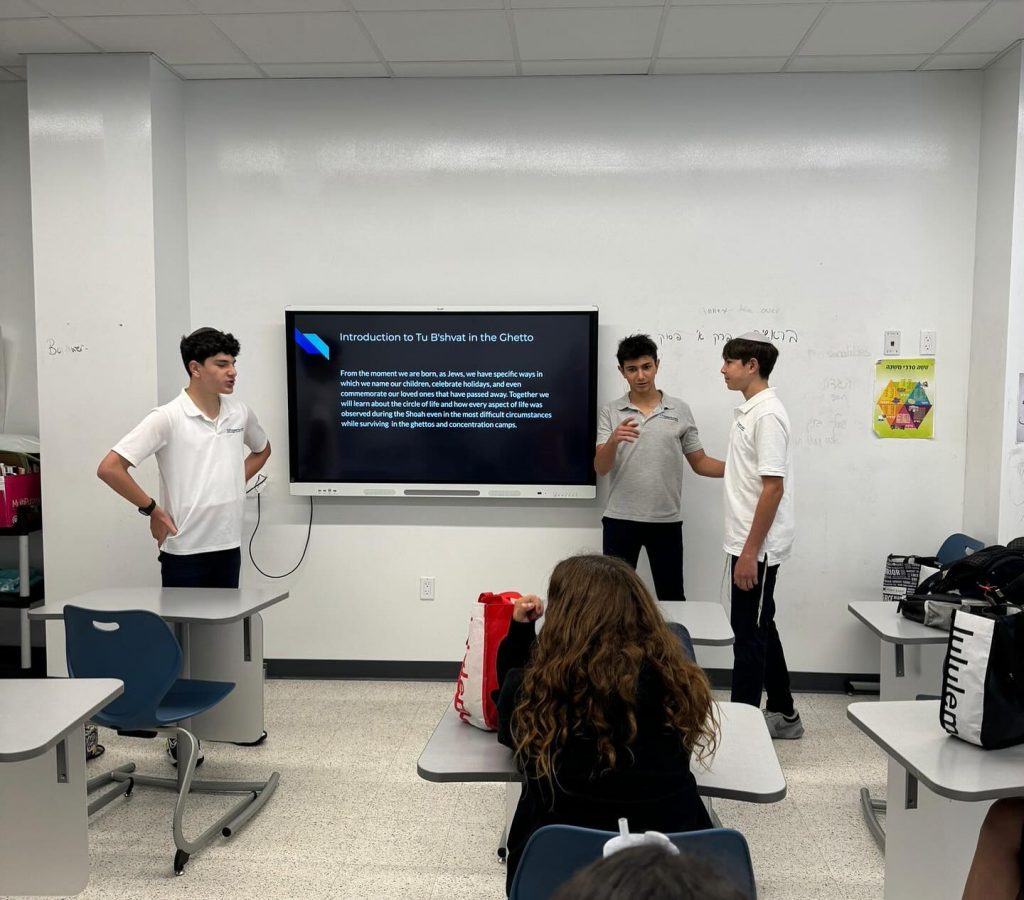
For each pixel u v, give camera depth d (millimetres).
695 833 1414
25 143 4629
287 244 4492
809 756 3590
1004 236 3990
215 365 3453
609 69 4262
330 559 4574
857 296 4324
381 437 4449
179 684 3105
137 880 2641
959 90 4223
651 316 4402
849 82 4266
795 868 2721
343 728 3887
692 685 1607
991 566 2652
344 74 4355
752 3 3502
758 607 3504
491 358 4383
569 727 1556
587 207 4395
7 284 4688
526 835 1736
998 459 4035
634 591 1663
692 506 4438
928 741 1957
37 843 2221
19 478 4285
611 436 3971
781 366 4371
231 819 2971
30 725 1990
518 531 4512
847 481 4379
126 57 4098
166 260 4293
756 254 4348
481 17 3654
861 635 4418
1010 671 1862
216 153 4480
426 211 4445
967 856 2094
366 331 4398
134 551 4262
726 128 4324
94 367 4219
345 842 2879
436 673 4578
